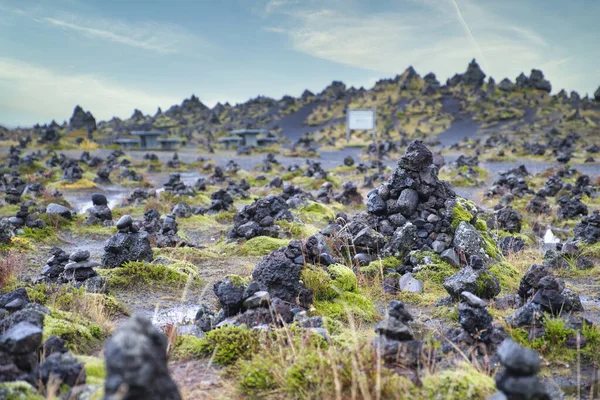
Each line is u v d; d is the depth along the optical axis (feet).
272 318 18.75
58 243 41.52
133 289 26.35
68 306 21.16
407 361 14.32
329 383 13.33
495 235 37.32
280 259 22.41
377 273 27.68
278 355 15.35
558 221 52.75
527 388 10.32
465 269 24.09
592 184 80.43
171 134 294.05
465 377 13.46
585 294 26.35
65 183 88.28
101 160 130.62
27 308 17.62
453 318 21.91
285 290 21.98
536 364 10.40
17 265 29.32
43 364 12.89
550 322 18.81
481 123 272.31
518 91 332.19
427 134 250.78
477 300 17.44
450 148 183.42
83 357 14.62
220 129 319.68
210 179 97.71
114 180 98.78
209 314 20.81
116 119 374.02
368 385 12.84
